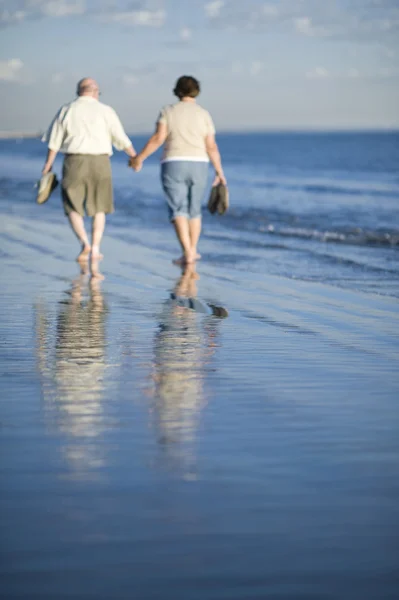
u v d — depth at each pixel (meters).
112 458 8.31
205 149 26.72
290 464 8.20
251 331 15.56
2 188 66.75
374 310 18.16
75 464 8.13
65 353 13.46
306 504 7.20
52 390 11.04
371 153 171.75
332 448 8.71
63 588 5.75
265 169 108.38
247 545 6.40
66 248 30.30
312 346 14.23
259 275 23.80
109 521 6.80
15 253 28.66
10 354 13.35
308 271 24.64
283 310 18.03
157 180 77.50
